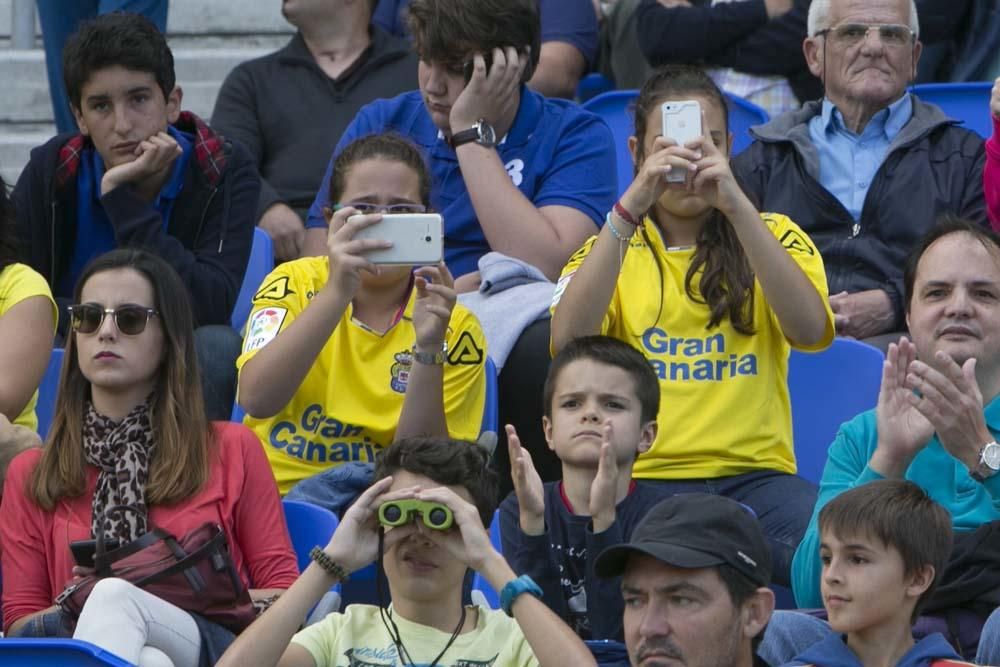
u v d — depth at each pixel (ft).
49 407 69.26
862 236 77.56
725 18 91.97
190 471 56.70
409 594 49.34
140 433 57.31
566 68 96.17
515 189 74.49
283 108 89.51
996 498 55.06
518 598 47.16
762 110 88.63
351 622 50.49
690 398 63.31
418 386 62.23
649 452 62.90
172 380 57.67
